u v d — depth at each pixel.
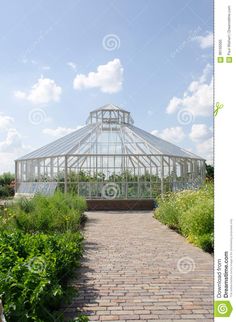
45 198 13.29
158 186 22.22
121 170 22.38
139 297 5.56
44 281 4.57
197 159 25.66
